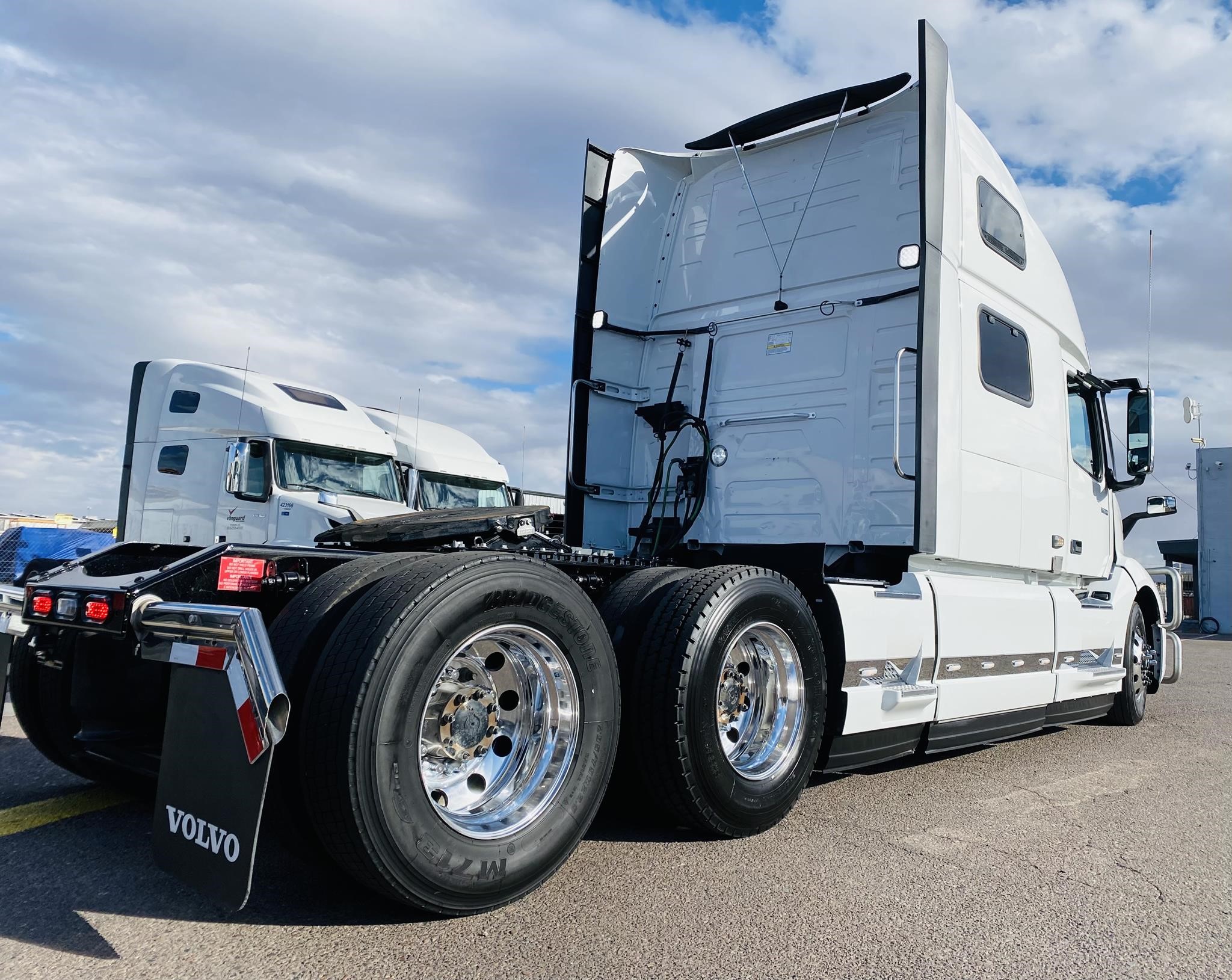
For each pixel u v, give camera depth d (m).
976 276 4.75
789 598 3.50
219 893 2.05
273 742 2.04
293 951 2.24
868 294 4.76
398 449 12.06
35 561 3.55
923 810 3.87
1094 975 2.29
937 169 4.29
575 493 5.26
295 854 2.50
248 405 9.73
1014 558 5.05
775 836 3.39
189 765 2.22
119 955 2.20
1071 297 6.04
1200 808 4.07
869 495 4.60
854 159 4.94
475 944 2.32
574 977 2.14
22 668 3.54
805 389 4.91
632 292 5.60
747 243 5.32
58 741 3.53
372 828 2.22
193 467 10.09
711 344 5.35
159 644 2.38
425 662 2.38
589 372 5.36
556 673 2.79
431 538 3.54
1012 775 4.70
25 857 2.93
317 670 2.36
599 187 5.46
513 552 3.46
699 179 5.68
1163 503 6.89
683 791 3.10
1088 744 5.79
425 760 2.55
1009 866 3.14
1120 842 3.49
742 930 2.47
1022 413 5.18
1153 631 7.10
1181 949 2.47
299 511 9.08
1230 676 11.18
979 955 2.39
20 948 2.22
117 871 2.81
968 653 4.50
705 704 3.14
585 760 2.79
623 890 2.76
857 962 2.31
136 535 10.68
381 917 2.47
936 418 4.22
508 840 2.54
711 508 5.20
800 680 3.53
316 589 2.65
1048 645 5.27
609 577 3.62
